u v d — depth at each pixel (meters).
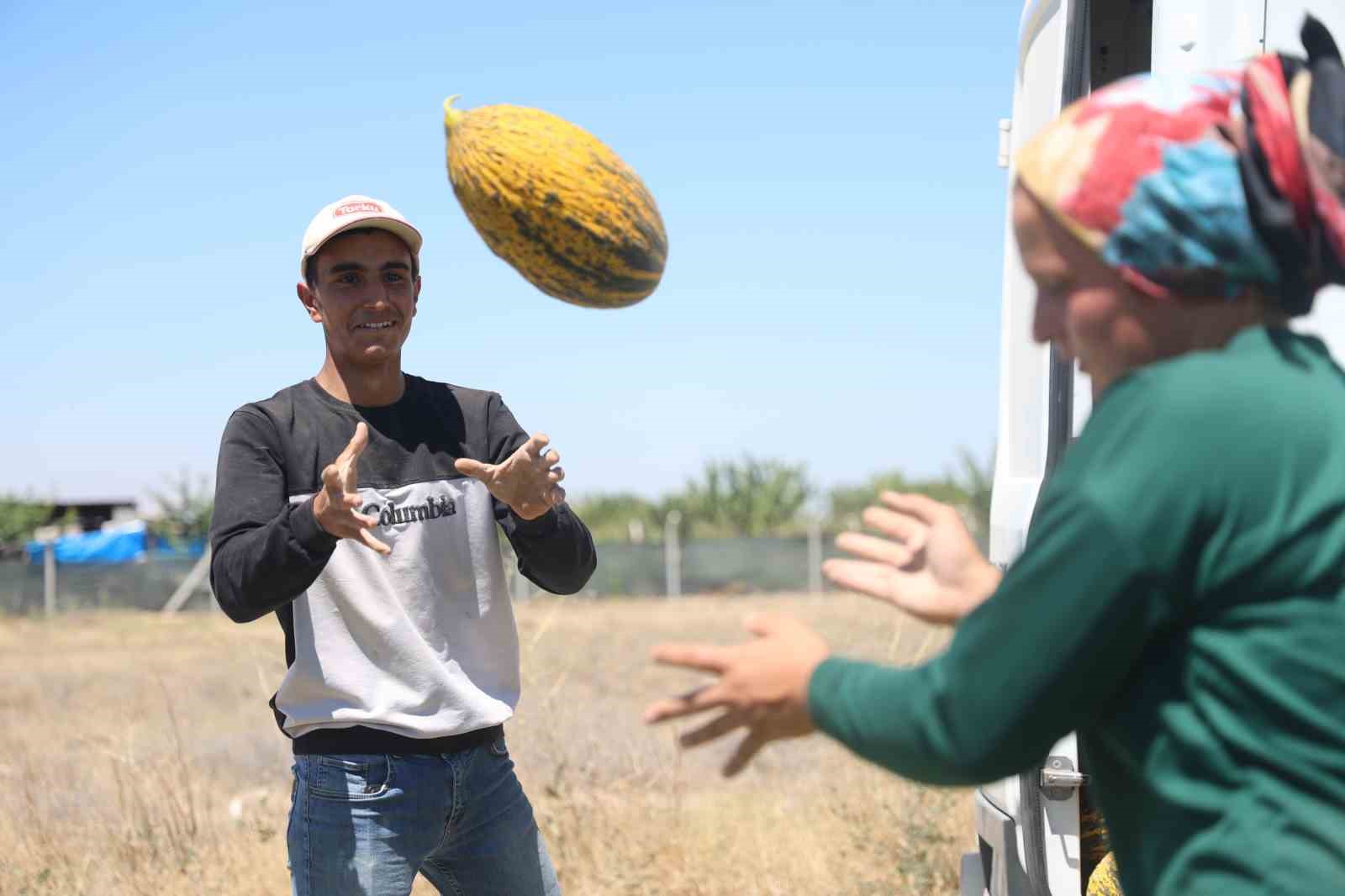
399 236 3.64
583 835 6.71
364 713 3.43
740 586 29.14
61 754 9.52
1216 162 1.77
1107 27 4.74
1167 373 1.76
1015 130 5.06
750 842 6.77
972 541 2.24
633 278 2.92
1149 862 1.81
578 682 13.24
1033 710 1.72
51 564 28.23
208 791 7.76
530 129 2.83
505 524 3.66
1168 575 1.69
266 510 3.47
